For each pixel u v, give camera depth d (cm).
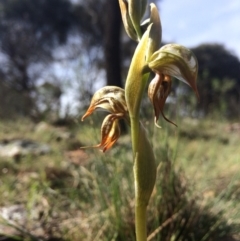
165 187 12
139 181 7
